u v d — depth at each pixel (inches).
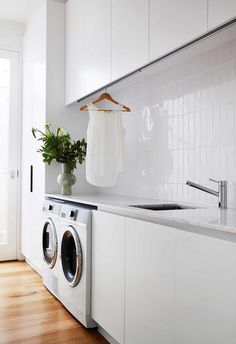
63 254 107.8
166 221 65.2
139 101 116.7
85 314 92.2
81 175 141.7
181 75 97.0
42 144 137.9
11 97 167.5
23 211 163.5
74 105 140.1
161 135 105.5
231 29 71.0
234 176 79.2
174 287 60.1
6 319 98.7
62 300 110.0
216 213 66.7
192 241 55.8
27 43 161.9
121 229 78.1
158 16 80.7
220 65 83.7
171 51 77.4
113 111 112.7
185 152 95.2
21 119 168.4
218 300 50.3
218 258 50.5
